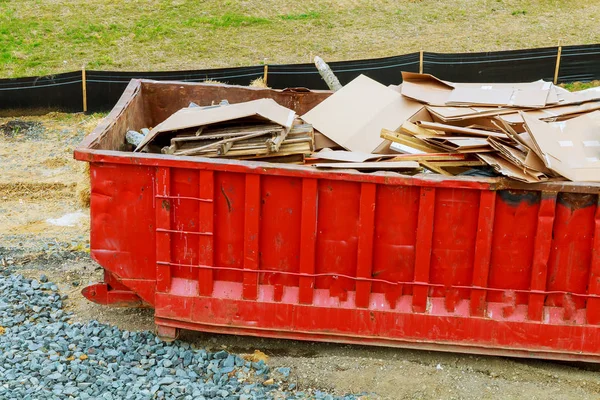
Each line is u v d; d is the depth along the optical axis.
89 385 6.05
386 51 21.95
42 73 19.81
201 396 5.95
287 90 8.78
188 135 6.72
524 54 17.56
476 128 7.07
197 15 24.38
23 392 5.82
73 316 7.43
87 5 24.52
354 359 6.72
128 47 21.89
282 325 6.60
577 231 6.11
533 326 6.35
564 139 6.42
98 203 6.51
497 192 6.09
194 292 6.63
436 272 6.36
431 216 6.16
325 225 6.33
